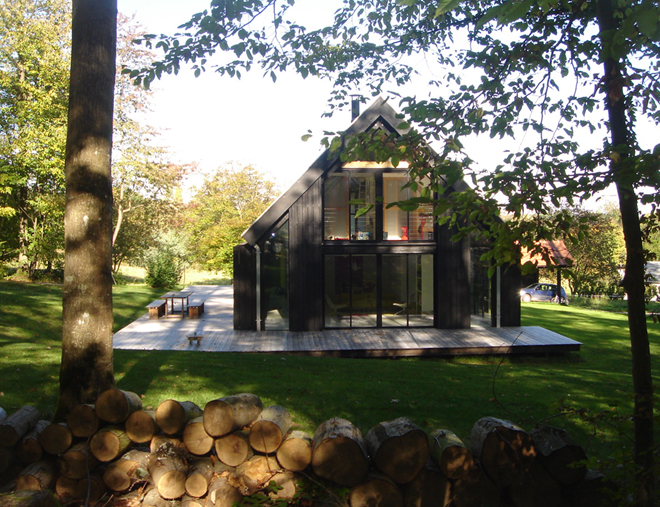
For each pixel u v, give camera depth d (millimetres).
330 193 15805
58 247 27844
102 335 5625
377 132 3785
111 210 5777
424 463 4051
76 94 5516
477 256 16484
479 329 15875
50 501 3178
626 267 3584
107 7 5609
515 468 4070
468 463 4039
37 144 25047
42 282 25641
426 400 7602
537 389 8836
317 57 5703
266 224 15242
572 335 18422
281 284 15648
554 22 4148
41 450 4340
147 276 30203
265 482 4078
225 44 4824
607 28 3486
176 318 18156
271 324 15609
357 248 15750
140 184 33000
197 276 47406
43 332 14234
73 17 5566
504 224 3312
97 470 4387
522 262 3330
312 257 15492
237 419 4262
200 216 42469
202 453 4289
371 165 15609
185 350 12125
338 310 15898
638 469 3186
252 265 15578
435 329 15836
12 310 16000
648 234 3711
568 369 12086
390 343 13852
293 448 4059
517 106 3965
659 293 3623
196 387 7711
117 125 30047
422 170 3633
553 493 4082
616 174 2881
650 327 20906
